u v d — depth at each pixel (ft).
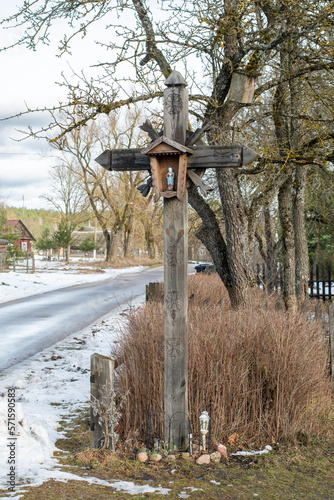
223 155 14.83
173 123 15.07
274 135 31.32
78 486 11.40
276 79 27.66
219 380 15.76
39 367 26.84
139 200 154.10
